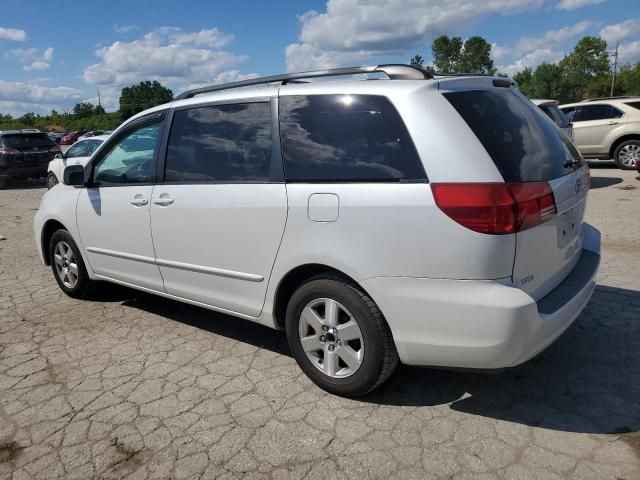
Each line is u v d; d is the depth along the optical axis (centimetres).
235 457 276
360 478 256
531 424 291
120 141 445
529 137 306
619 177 1208
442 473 256
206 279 381
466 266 266
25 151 1603
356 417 305
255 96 352
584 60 9306
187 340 421
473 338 270
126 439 295
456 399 320
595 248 364
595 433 281
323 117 318
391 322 290
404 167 284
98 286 518
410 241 278
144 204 410
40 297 540
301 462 270
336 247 301
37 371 378
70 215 486
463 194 264
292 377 355
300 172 322
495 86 324
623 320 410
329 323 317
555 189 292
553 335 280
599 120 1327
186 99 399
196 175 379
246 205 342
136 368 377
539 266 286
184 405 326
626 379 331
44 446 292
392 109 294
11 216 1098
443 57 8994
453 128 278
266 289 344
